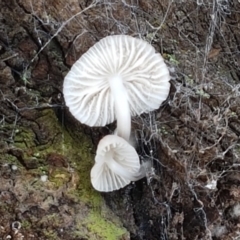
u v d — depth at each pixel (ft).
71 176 0.23
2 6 0.24
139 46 0.21
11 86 0.24
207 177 0.23
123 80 0.23
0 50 0.24
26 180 0.22
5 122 0.24
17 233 0.21
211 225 0.24
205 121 0.24
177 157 0.24
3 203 0.21
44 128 0.24
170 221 0.24
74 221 0.22
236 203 0.23
